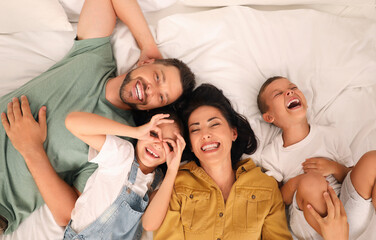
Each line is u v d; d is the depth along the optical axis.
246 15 1.83
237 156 1.68
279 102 1.61
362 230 1.44
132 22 1.73
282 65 1.78
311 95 1.73
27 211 1.52
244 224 1.47
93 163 1.58
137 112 1.70
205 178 1.55
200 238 1.47
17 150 1.47
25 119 1.46
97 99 1.61
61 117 1.53
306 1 1.85
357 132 1.68
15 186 1.49
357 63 1.74
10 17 1.64
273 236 1.47
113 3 1.70
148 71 1.52
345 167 1.57
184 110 1.60
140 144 1.51
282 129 1.70
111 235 1.46
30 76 1.70
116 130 1.39
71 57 1.65
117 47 1.76
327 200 1.38
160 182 1.66
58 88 1.55
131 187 1.49
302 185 1.43
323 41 1.79
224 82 1.74
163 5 1.90
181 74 1.60
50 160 1.53
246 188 1.53
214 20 1.81
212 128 1.50
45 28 1.70
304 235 1.49
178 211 1.51
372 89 1.73
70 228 1.42
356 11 1.87
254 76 1.77
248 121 1.71
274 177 1.61
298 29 1.81
